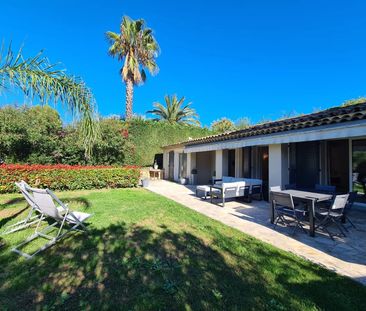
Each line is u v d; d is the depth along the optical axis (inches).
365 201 323.3
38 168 446.6
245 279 133.8
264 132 336.2
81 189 490.6
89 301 112.4
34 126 564.7
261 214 295.6
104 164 657.0
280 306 109.3
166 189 531.8
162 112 1169.4
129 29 784.3
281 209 244.1
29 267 143.8
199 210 317.1
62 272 138.6
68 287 123.6
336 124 246.2
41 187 452.1
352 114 225.6
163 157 848.3
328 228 234.4
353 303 112.7
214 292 120.3
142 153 818.8
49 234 201.9
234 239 198.1
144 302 111.7
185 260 156.4
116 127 664.4
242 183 363.3
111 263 150.3
